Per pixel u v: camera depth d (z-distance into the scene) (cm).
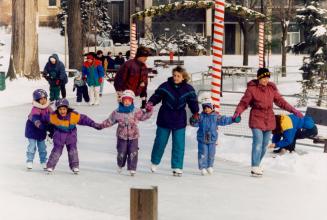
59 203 1334
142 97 1953
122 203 1342
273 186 1558
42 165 1678
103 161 1830
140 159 1878
